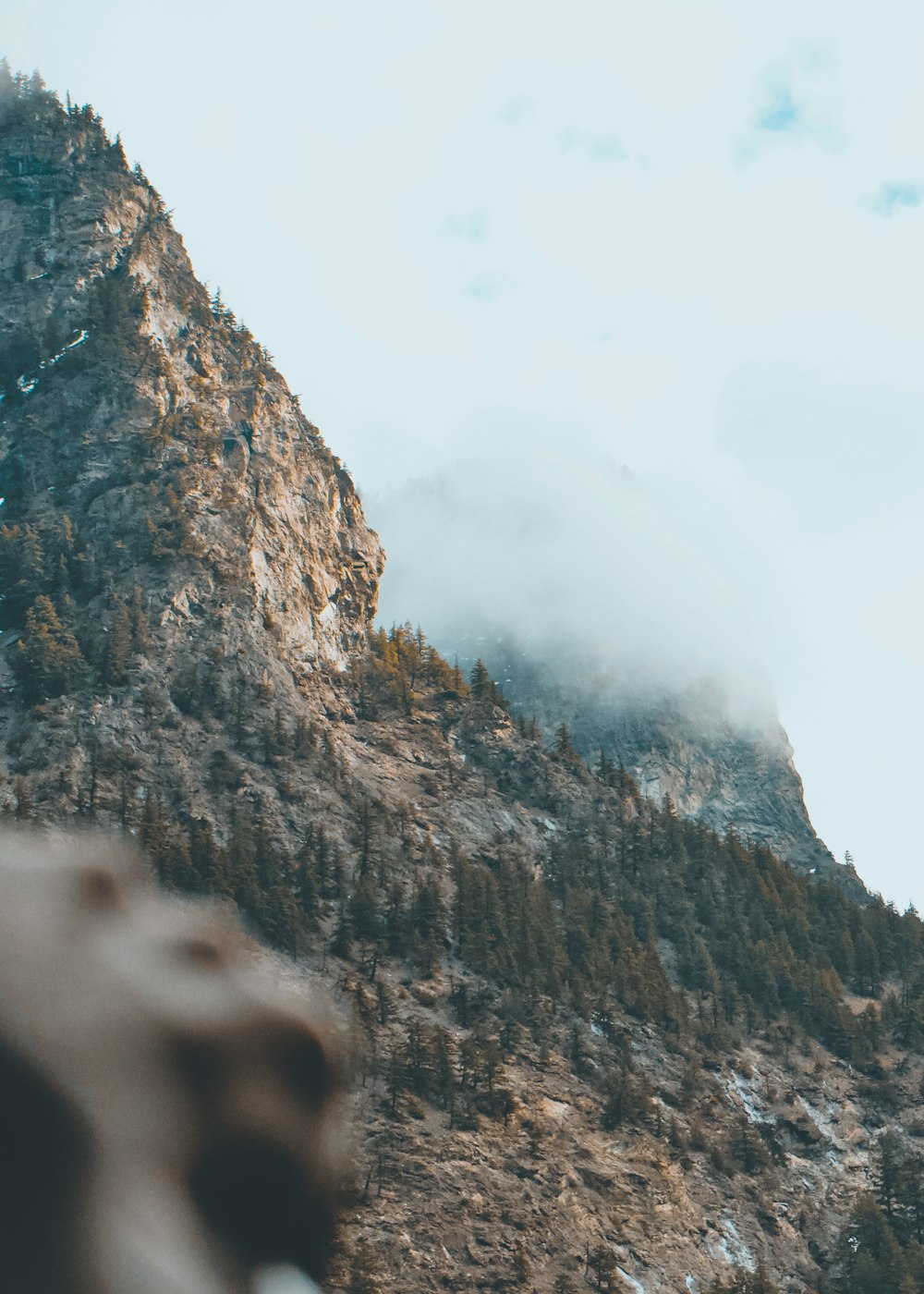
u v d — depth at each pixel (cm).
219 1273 287
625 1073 14762
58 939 299
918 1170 14925
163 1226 285
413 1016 14700
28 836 316
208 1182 293
